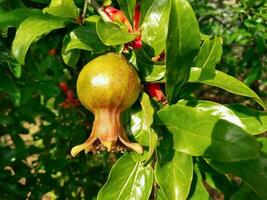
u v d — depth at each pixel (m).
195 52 0.16
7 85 0.25
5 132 0.36
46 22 0.19
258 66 0.38
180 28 0.16
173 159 0.16
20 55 0.18
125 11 0.19
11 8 0.24
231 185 0.19
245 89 0.16
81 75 0.16
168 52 0.16
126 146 0.16
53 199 0.47
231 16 0.41
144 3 0.18
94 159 0.47
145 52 0.17
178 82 0.16
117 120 0.16
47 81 0.33
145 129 0.17
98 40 0.18
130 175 0.18
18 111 0.37
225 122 0.15
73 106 0.40
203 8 0.40
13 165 0.36
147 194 0.17
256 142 0.14
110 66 0.15
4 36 0.23
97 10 0.20
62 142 0.39
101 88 0.15
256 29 0.36
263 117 0.17
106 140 0.16
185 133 0.16
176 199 0.16
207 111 0.17
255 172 0.16
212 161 0.16
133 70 0.16
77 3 0.23
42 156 0.39
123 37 0.16
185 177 0.16
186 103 0.17
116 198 0.17
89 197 0.40
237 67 0.40
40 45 0.29
